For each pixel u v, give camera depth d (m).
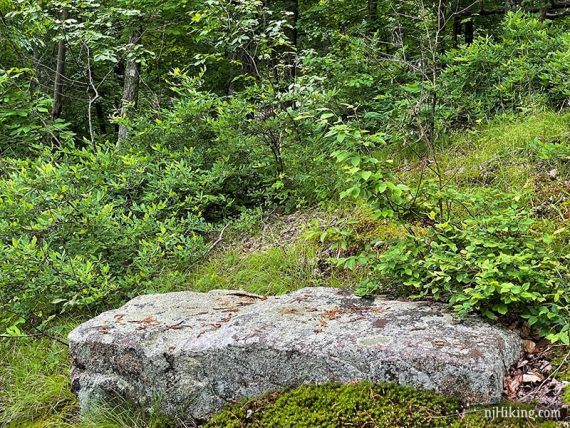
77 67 9.27
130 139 6.05
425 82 5.74
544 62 5.60
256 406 2.73
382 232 4.16
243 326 2.98
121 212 4.75
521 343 2.74
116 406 3.08
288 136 5.63
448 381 2.39
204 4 6.21
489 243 2.89
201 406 2.90
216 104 6.00
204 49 9.64
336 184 5.01
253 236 5.01
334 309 3.09
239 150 5.50
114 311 3.54
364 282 3.37
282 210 5.38
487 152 4.81
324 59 6.51
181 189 5.11
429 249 3.17
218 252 4.86
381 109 6.17
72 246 4.46
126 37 7.37
